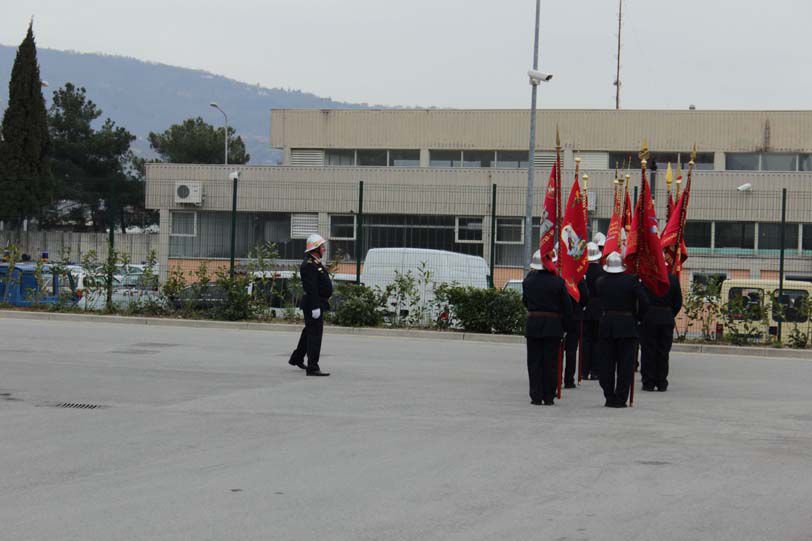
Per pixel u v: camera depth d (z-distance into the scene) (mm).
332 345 20219
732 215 33250
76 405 11672
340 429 10359
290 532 6395
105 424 10469
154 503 7145
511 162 46812
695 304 22906
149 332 21719
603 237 17703
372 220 30203
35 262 27656
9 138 51594
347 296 24453
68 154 63094
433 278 25938
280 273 25328
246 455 8938
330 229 36875
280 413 11344
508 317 23547
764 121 45000
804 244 34281
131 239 34688
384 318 24516
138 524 6559
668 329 14461
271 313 25062
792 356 21547
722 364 19109
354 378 14703
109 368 15086
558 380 12953
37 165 52281
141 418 10875
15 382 13367
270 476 8086
